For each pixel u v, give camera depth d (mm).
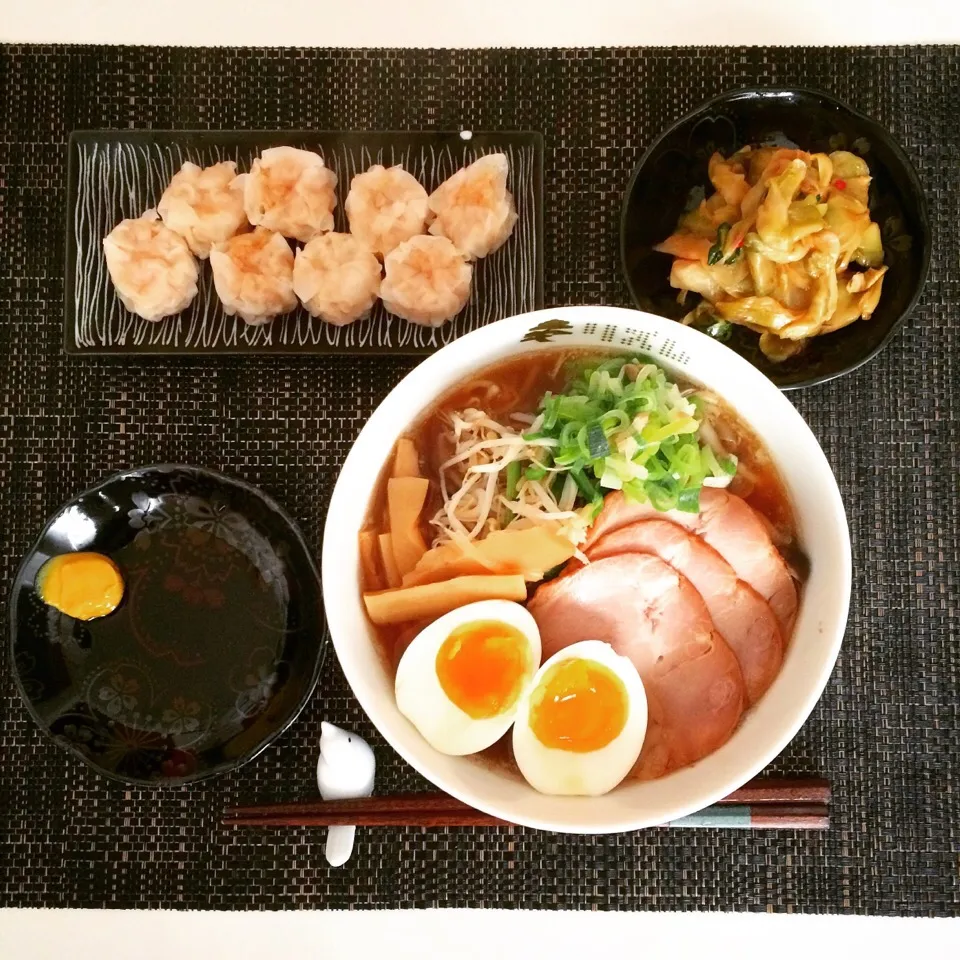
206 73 517
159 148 503
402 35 517
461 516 451
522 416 451
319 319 500
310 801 489
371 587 443
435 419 454
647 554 442
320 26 517
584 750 430
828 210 480
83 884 493
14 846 494
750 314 484
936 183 511
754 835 497
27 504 507
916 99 513
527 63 516
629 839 497
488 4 517
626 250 478
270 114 516
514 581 433
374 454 433
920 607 502
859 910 493
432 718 427
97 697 490
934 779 497
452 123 515
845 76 513
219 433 506
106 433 507
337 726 494
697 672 435
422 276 485
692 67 515
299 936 493
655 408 431
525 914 495
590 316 417
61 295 511
